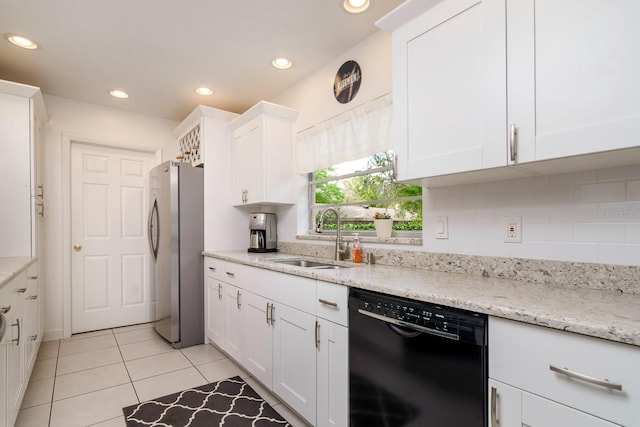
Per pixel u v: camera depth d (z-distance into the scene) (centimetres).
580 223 125
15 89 231
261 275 209
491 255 151
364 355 135
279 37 216
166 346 288
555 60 103
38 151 266
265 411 185
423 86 142
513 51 113
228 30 208
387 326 126
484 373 97
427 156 140
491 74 119
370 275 154
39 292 261
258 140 275
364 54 220
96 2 179
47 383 216
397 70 153
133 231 356
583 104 98
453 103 131
